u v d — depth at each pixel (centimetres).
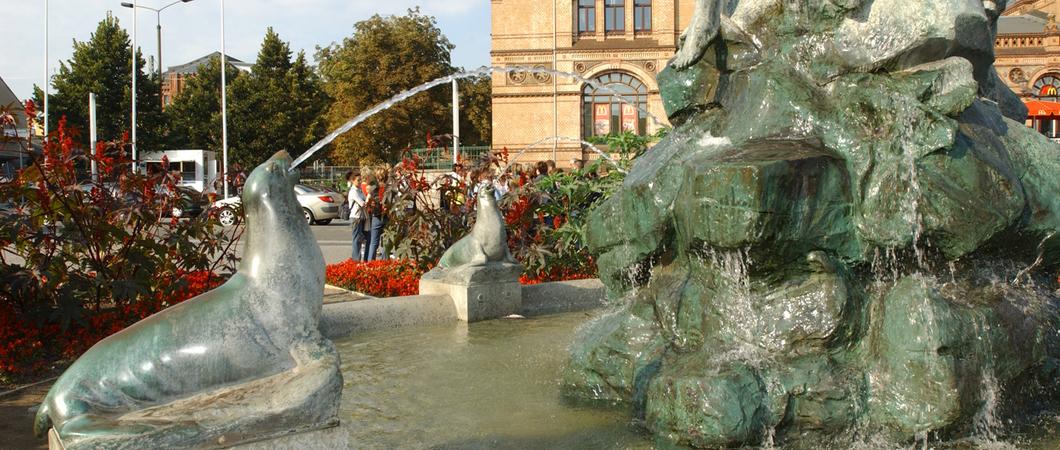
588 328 602
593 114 4219
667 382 461
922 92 486
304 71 5453
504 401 532
